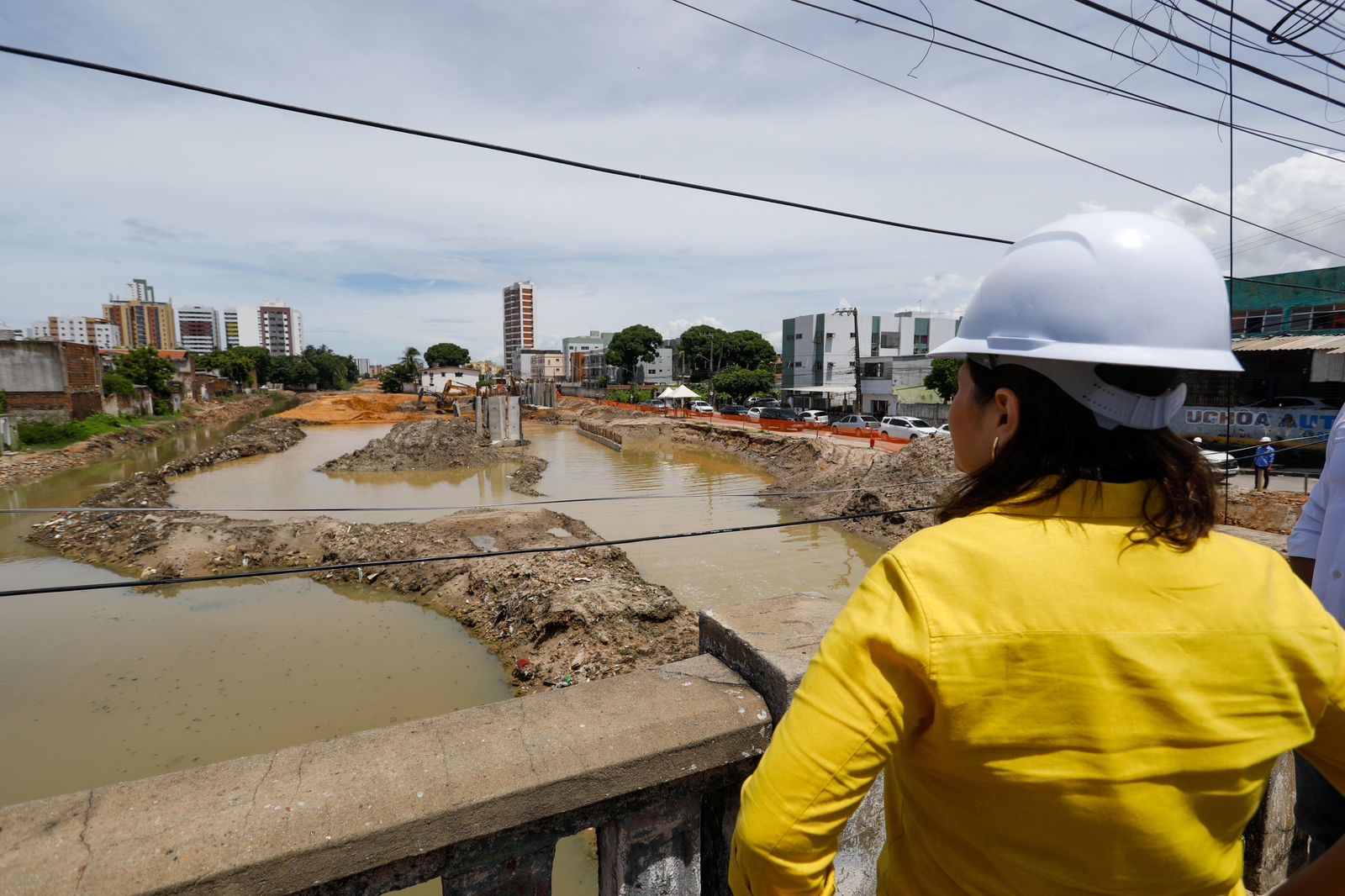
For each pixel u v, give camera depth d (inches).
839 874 68.6
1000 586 29.2
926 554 31.6
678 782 59.8
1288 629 30.2
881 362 1836.9
